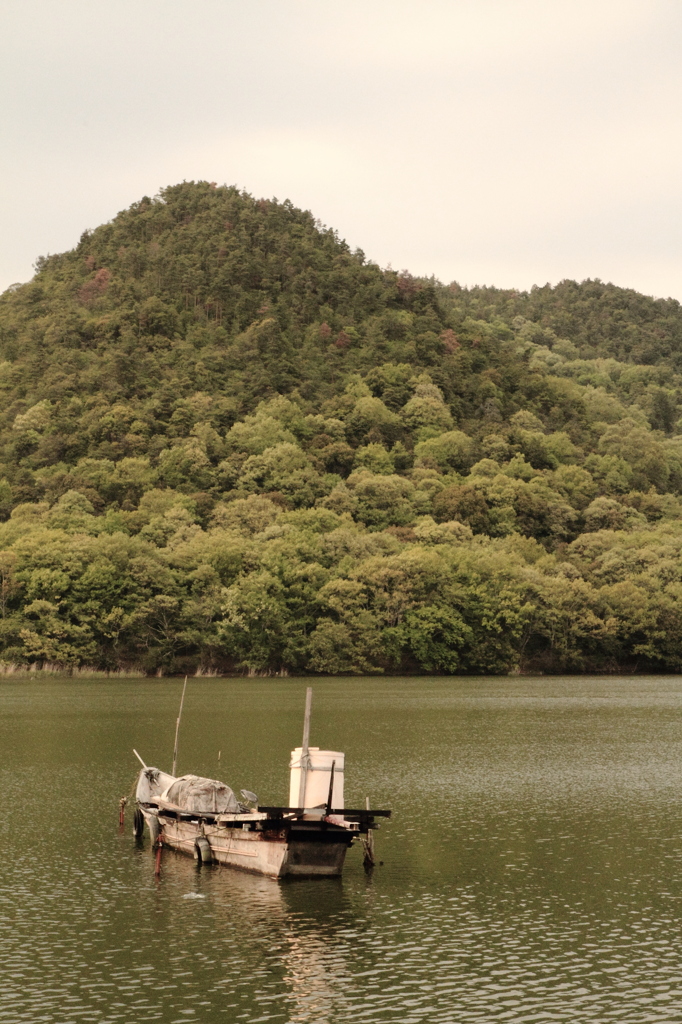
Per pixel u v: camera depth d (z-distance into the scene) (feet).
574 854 151.53
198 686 468.34
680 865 146.00
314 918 123.85
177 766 223.71
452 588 587.27
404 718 325.21
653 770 221.25
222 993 103.04
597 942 116.16
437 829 167.43
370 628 564.71
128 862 148.97
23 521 655.76
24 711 344.08
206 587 568.82
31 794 195.62
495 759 236.43
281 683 493.36
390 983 105.29
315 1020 97.19
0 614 545.85
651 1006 100.07
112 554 565.12
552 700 399.03
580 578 623.36
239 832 144.25
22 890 135.23
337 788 142.82
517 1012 98.84
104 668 538.88
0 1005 100.22
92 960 111.04
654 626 599.57
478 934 118.83
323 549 628.69
